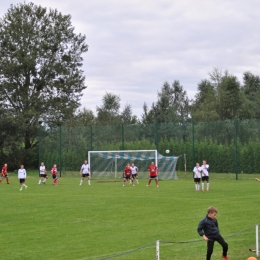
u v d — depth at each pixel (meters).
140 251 13.91
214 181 39.81
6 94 62.47
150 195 28.44
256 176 42.19
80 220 19.17
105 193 30.12
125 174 37.31
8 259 13.13
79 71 67.94
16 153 59.50
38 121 61.38
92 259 12.88
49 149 52.56
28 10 63.84
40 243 15.02
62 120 64.38
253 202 24.16
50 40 64.50
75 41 67.44
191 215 20.12
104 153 47.53
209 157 44.38
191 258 12.95
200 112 68.19
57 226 17.89
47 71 64.06
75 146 50.72
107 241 15.16
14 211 21.91
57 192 31.36
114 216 20.09
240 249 14.00
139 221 18.77
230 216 19.64
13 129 58.97
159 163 44.41
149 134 48.09
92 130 50.03
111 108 99.19
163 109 81.19
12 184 40.03
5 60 61.81
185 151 45.78
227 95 68.50
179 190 31.75
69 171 50.84
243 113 68.38
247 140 43.44
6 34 62.44
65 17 66.12
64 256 13.30
